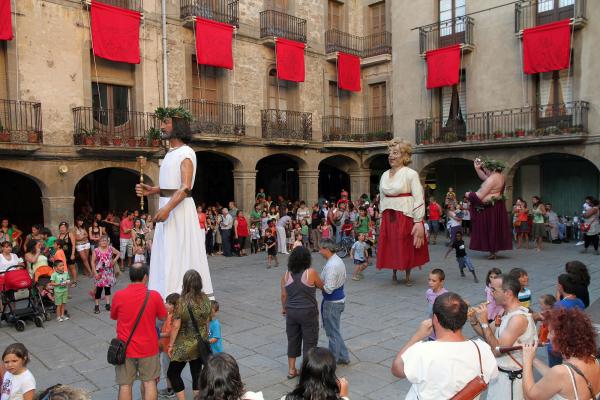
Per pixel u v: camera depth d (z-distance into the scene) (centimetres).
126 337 480
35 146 1335
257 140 1902
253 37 1895
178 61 1686
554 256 1461
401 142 1148
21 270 866
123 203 1922
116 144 1480
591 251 1539
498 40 1864
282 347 726
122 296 488
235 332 798
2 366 457
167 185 667
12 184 1756
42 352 736
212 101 1784
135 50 1542
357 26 2309
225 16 1780
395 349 709
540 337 441
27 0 1361
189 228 691
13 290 866
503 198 1427
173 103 1672
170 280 668
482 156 1906
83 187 1842
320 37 2145
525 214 1614
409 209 1127
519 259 1419
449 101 2025
